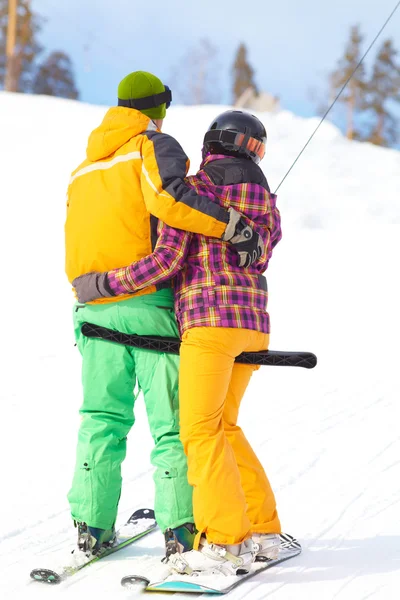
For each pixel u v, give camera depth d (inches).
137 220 354.0
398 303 1174.3
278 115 3228.3
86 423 375.2
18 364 850.8
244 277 354.0
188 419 347.3
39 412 669.9
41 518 438.6
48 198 2142.0
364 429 609.9
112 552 387.5
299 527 418.9
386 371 816.9
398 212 2425.0
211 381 343.9
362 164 2839.6
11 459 548.7
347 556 376.5
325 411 666.8
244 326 347.6
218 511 342.0
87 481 370.3
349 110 6402.6
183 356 349.7
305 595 329.1
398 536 400.8
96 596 334.3
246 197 356.8
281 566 365.7
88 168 369.4
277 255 1560.0
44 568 349.4
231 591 335.9
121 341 360.5
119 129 359.9
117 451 375.2
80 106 3348.9
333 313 1120.2
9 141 2778.1
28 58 6250.0
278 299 1216.8
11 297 1232.8
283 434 599.8
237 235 344.2
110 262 357.4
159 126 383.9
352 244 1647.4
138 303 356.5
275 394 731.4
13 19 5910.4
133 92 369.1
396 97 6525.6
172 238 342.6
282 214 2288.4
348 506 448.1
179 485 357.4
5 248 1616.6
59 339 978.7
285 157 2787.9
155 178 340.2
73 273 371.6
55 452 564.1
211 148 368.5
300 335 996.6
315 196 2475.4
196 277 350.0
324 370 825.5
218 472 343.0
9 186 2255.2
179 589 334.3
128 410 378.0
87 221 361.4
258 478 369.7
